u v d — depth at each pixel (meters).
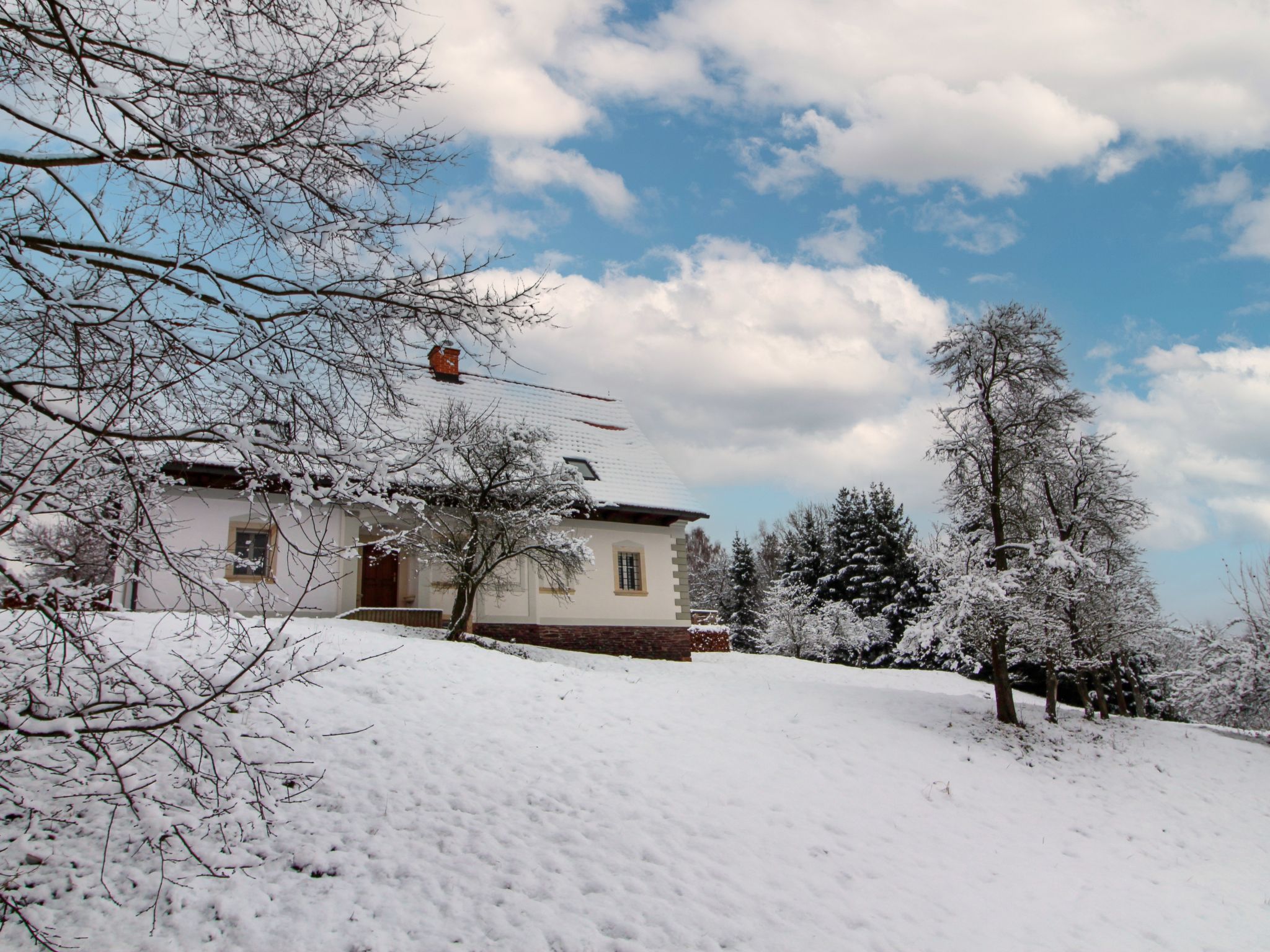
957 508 17.98
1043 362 17.20
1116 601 18.11
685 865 7.80
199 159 5.41
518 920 6.56
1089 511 18.36
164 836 4.62
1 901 4.65
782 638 40.66
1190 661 24.48
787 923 7.05
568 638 23.67
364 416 6.23
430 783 8.79
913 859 8.87
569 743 10.68
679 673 20.03
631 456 27.88
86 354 5.01
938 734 14.57
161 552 4.59
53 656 4.97
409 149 6.29
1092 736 16.61
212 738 5.69
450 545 18.89
